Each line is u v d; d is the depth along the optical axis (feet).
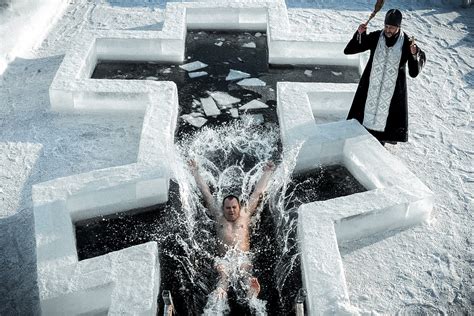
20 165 20.77
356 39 20.59
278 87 23.77
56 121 23.04
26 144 21.77
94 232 18.34
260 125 23.22
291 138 20.90
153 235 18.19
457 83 25.77
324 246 16.65
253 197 19.06
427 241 18.06
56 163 20.90
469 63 27.25
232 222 18.02
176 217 18.84
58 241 16.66
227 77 26.14
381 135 21.63
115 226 18.54
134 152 21.47
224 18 29.58
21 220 18.56
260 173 20.75
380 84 20.59
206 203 19.13
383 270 17.08
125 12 31.19
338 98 23.71
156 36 26.68
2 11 29.17
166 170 19.35
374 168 19.65
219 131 22.81
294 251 17.62
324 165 21.22
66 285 15.30
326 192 20.07
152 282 15.37
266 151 21.81
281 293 16.40
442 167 21.04
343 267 17.08
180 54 26.96
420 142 22.25
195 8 29.09
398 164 19.77
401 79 20.49
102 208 18.84
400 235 18.28
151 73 26.32
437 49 28.27
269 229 18.37
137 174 18.89
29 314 15.66
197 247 17.65
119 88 23.24
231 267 16.74
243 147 21.99
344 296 15.28
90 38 26.50
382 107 20.99
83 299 15.44
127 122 23.16
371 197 18.24
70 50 25.64
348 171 21.08
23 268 16.94
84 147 21.68
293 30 29.43
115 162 20.97
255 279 15.88
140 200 19.11
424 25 30.35
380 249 17.78
